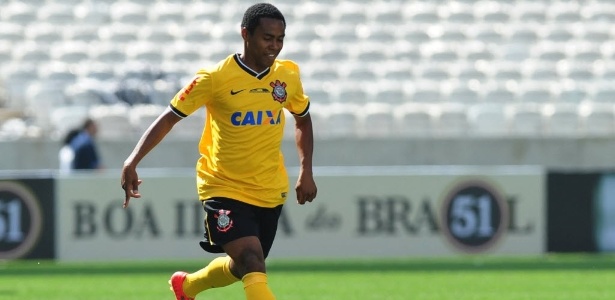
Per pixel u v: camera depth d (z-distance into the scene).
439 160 62.38
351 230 44.91
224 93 18.19
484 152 62.62
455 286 35.19
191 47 75.31
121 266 42.78
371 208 44.97
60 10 79.31
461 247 45.28
